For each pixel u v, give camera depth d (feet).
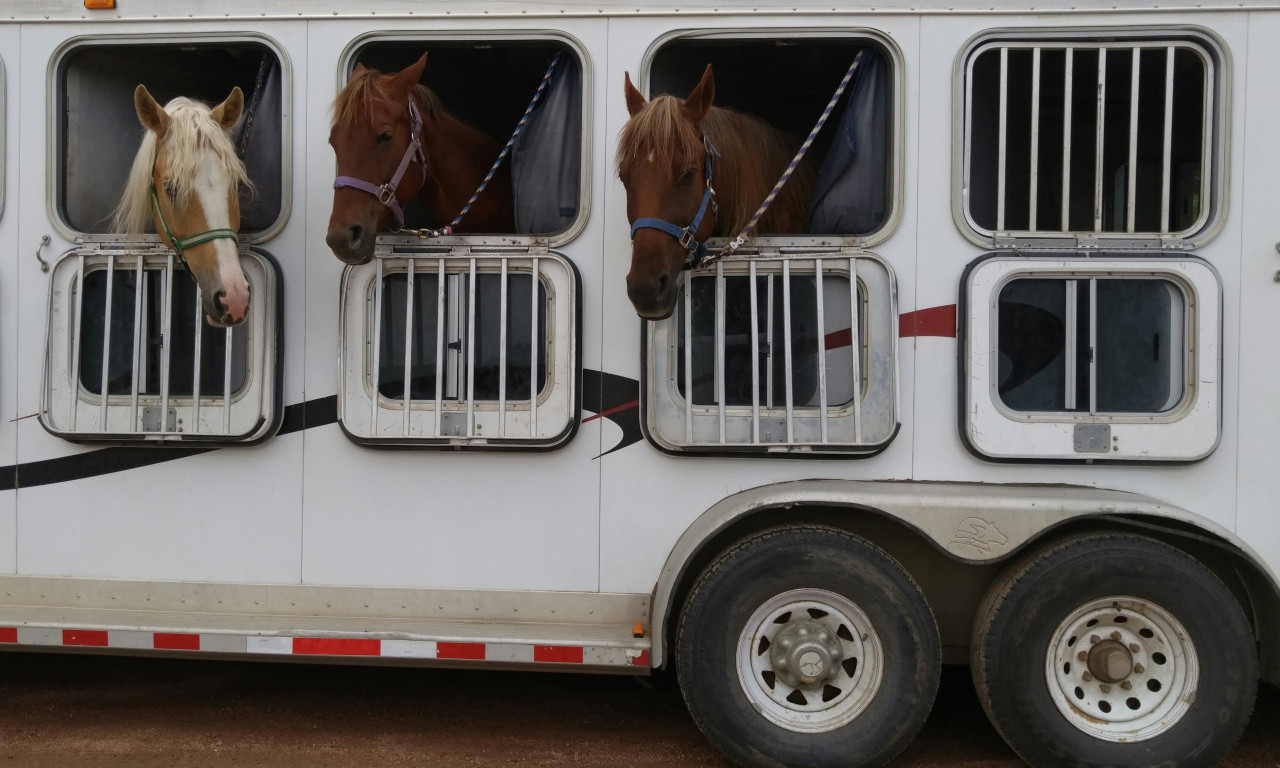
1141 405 9.91
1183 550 10.11
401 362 10.41
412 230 10.32
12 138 10.84
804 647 9.58
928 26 10.12
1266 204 9.86
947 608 10.48
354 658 10.16
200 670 13.46
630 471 10.36
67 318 10.65
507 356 10.34
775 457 10.23
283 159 10.65
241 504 10.70
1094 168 10.28
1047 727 9.49
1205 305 9.68
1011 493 9.67
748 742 9.58
